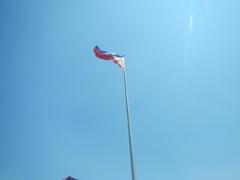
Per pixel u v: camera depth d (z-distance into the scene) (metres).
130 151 19.59
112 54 26.11
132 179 18.45
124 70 25.27
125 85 24.20
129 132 20.59
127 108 22.06
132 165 18.94
